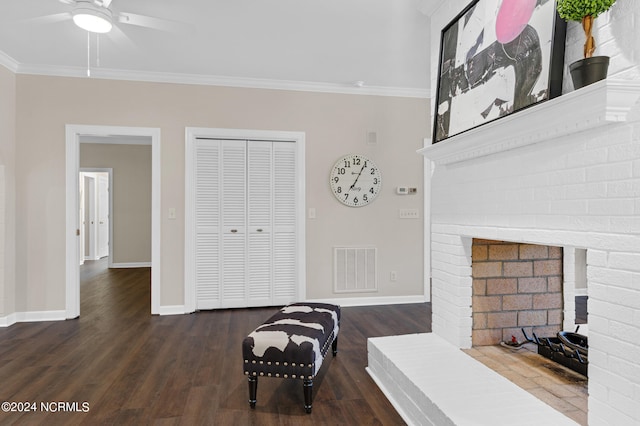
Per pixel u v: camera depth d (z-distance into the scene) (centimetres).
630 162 122
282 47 338
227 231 423
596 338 136
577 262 437
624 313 125
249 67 383
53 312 383
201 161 417
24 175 377
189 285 406
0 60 351
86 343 314
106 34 311
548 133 152
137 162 775
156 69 387
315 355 210
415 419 186
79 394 227
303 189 429
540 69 160
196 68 385
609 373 131
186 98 405
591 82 132
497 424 149
